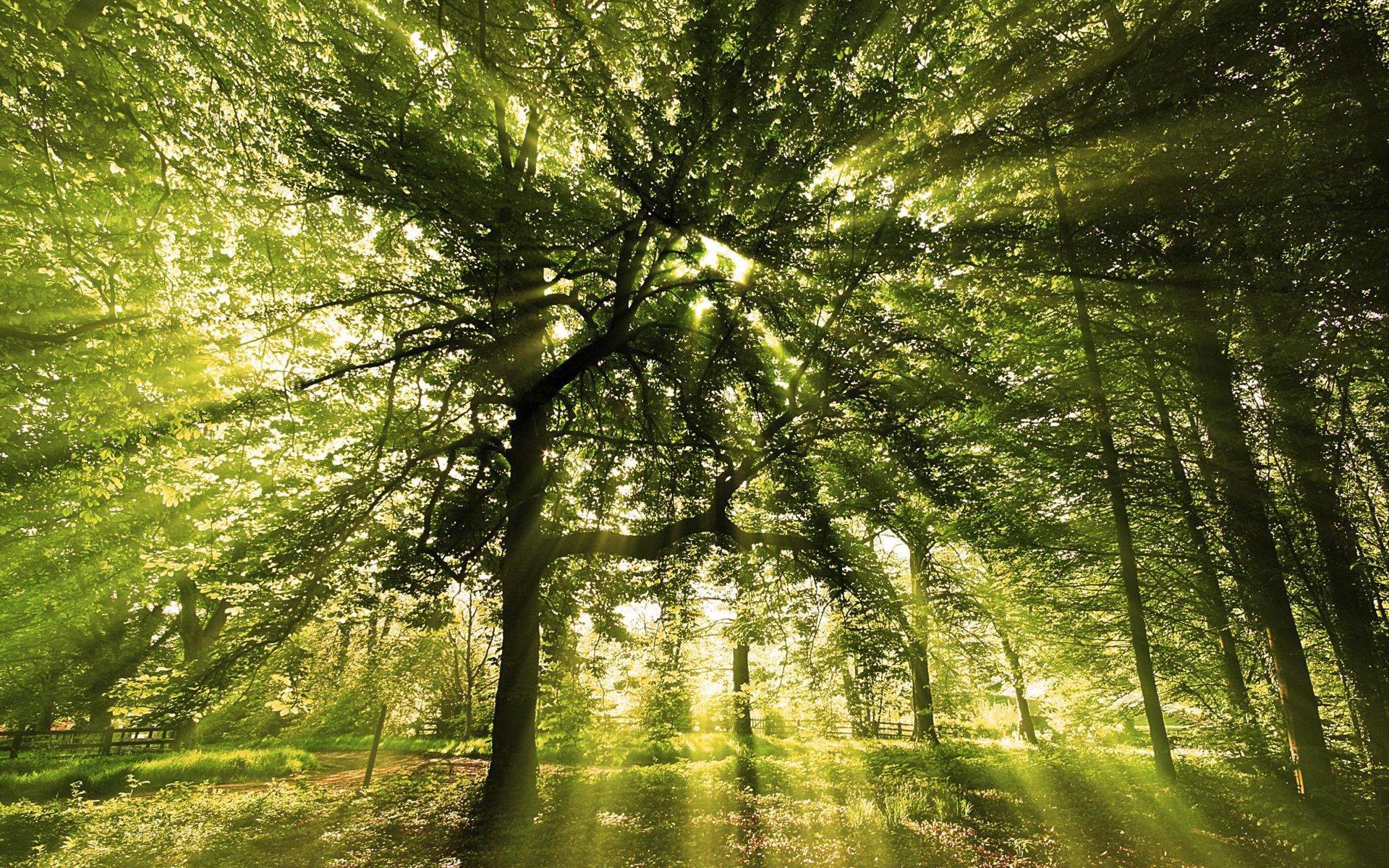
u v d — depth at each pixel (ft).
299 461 43.50
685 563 44.88
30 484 41.16
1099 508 49.08
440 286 40.60
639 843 28.02
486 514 40.50
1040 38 32.83
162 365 34.09
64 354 33.12
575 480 49.34
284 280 39.29
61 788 50.19
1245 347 32.71
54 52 23.36
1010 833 29.30
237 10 30.12
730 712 72.49
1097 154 32.89
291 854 28.14
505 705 36.65
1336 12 25.94
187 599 84.89
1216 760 44.01
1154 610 51.83
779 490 43.45
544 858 26.37
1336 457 33.94
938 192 38.37
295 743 87.86
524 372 39.06
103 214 34.17
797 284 32.96
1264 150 27.71
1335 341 28.40
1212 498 38.65
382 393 44.01
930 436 40.37
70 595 67.77
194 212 36.50
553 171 44.52
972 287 40.19
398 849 28.17
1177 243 35.27
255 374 39.27
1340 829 27.14
